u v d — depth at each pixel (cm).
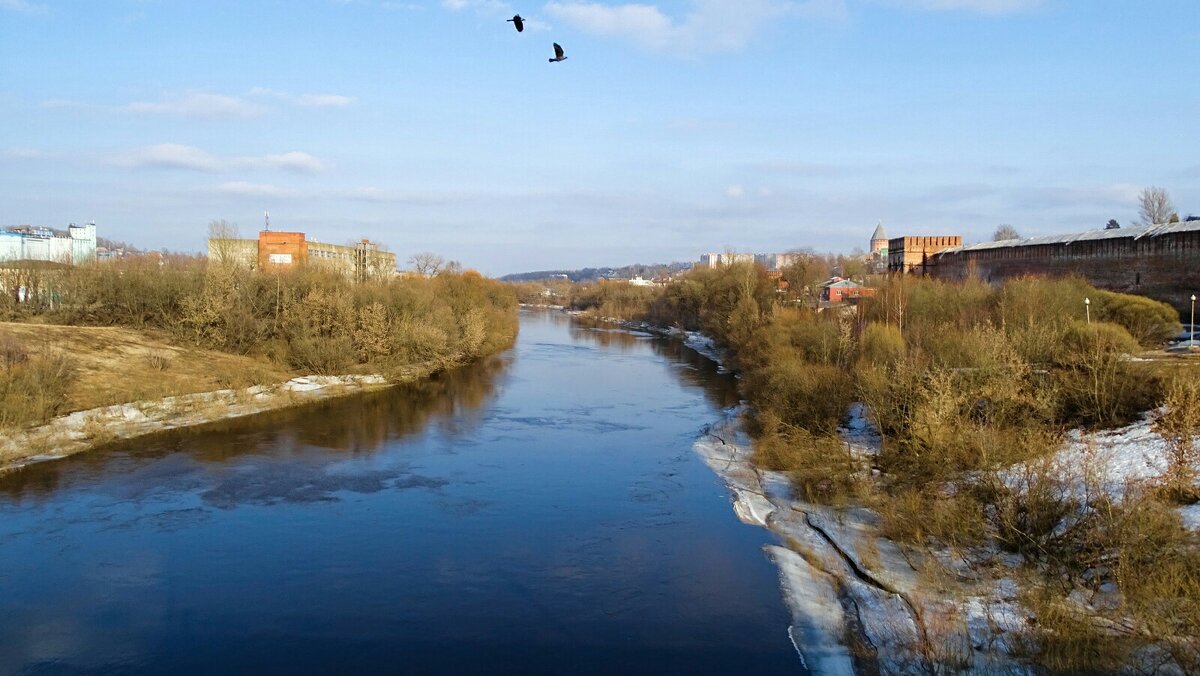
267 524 2266
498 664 1488
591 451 3319
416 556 2039
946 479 2277
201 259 6238
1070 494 1897
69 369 3731
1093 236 5525
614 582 1884
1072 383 2630
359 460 3069
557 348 8394
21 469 2761
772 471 2966
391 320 5669
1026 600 1562
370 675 1444
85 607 1700
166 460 2955
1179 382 2203
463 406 4425
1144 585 1467
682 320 10044
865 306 4994
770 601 1775
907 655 1477
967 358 2853
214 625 1628
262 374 4622
